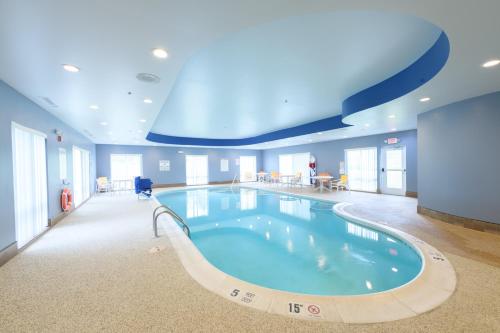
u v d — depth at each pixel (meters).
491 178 4.03
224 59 3.48
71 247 3.57
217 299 2.15
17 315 1.93
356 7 1.82
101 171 11.90
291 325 1.79
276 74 4.07
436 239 3.72
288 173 14.71
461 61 2.77
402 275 3.11
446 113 4.75
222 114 7.23
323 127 7.95
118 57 2.55
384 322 1.83
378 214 5.64
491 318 1.85
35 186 4.28
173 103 5.93
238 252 4.02
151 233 4.33
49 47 2.32
